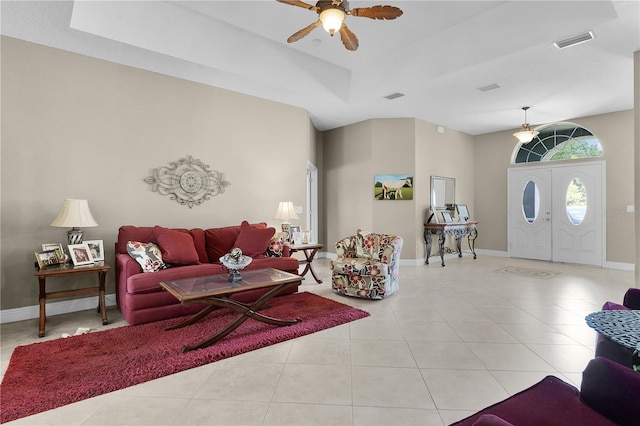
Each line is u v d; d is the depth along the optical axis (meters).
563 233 6.57
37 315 3.46
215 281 2.99
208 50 3.80
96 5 3.07
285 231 4.91
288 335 2.81
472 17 3.43
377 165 6.41
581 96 5.13
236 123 4.92
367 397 1.94
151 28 3.40
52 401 1.88
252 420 1.73
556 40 3.40
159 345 2.64
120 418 1.75
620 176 5.87
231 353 2.49
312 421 1.72
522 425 1.11
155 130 4.21
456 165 7.34
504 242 7.43
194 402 1.89
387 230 6.41
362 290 4.01
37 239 3.47
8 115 3.33
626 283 4.82
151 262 3.30
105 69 3.85
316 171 7.15
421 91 4.94
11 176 3.35
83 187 3.73
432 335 2.88
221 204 4.78
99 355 2.46
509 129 7.29
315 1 3.15
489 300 3.96
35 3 2.86
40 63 3.48
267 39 3.97
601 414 1.16
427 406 1.85
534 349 2.59
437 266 6.24
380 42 3.87
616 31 3.29
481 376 2.18
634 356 1.55
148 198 4.16
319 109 5.80
